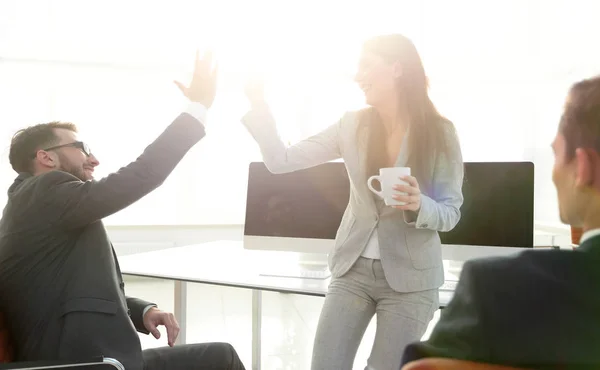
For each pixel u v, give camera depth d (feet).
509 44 17.62
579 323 1.65
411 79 4.65
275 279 6.41
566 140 1.88
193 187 18.60
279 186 7.38
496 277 1.77
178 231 18.02
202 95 4.70
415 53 4.69
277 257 8.02
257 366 9.51
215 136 18.63
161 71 17.84
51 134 4.95
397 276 4.61
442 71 18.83
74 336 4.21
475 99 18.95
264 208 7.45
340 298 4.89
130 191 4.31
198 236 18.22
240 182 18.80
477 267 1.83
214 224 18.31
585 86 1.89
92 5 16.80
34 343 4.31
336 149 5.15
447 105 19.22
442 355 1.80
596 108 1.80
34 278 4.33
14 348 4.38
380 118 4.89
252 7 17.75
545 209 16.52
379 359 4.62
